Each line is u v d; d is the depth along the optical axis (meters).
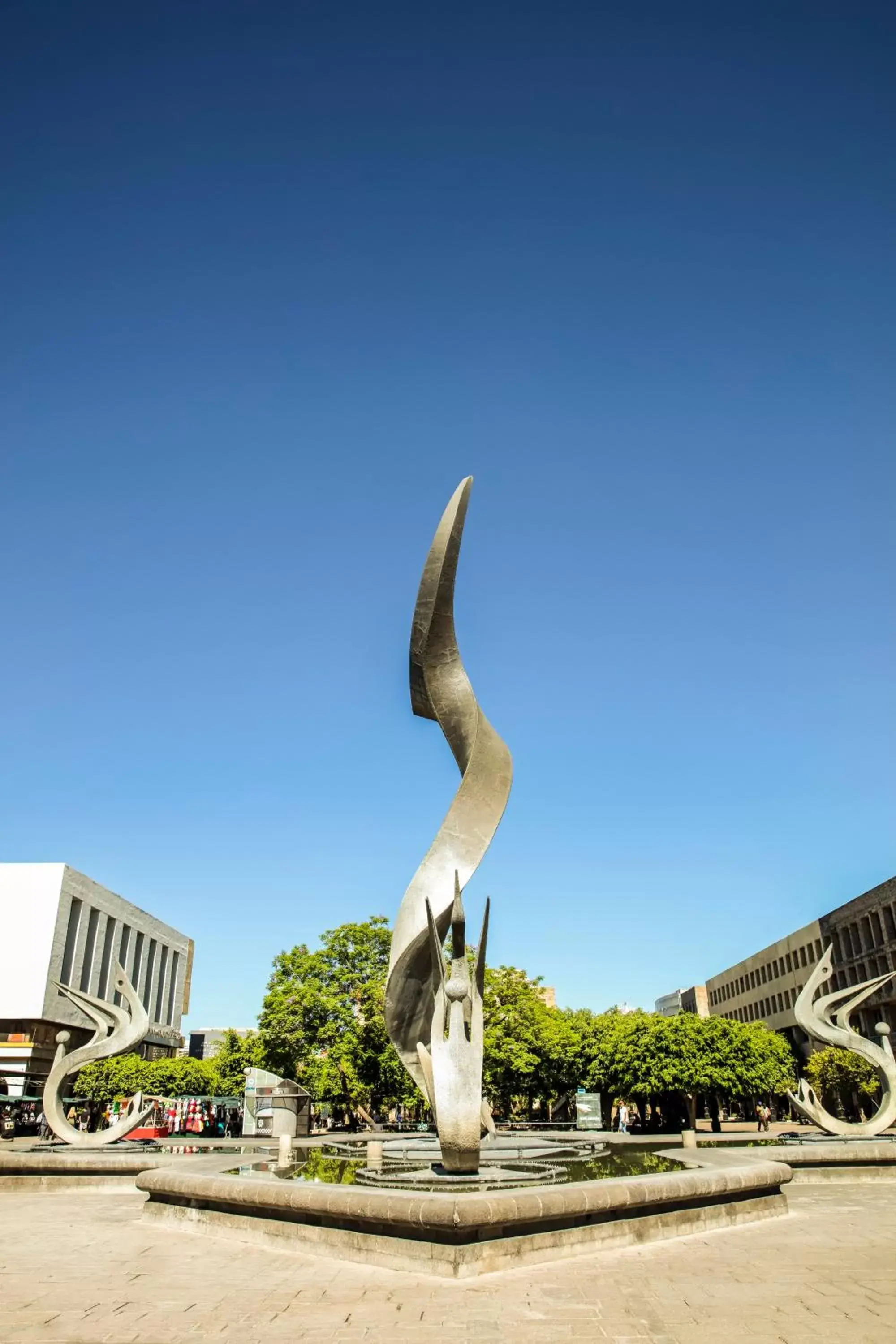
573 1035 55.12
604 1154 20.23
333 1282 11.02
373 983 43.06
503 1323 9.16
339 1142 28.30
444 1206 11.30
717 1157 19.47
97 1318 9.53
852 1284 10.72
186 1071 59.19
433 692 20.03
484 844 18.58
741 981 101.88
